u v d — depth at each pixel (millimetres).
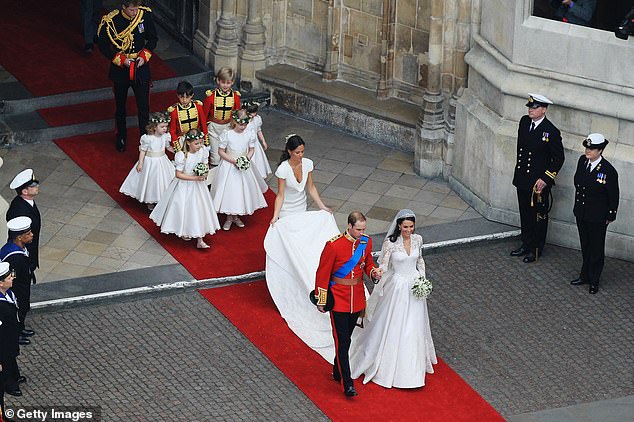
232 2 88000
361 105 84938
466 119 78750
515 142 76000
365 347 66312
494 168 77188
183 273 72750
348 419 63781
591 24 74062
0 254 65375
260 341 68438
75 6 97000
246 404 64375
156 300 71062
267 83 88438
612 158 73938
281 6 88312
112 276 72250
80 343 67750
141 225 76688
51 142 83688
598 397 65562
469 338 69250
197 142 73250
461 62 79375
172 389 65000
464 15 78312
